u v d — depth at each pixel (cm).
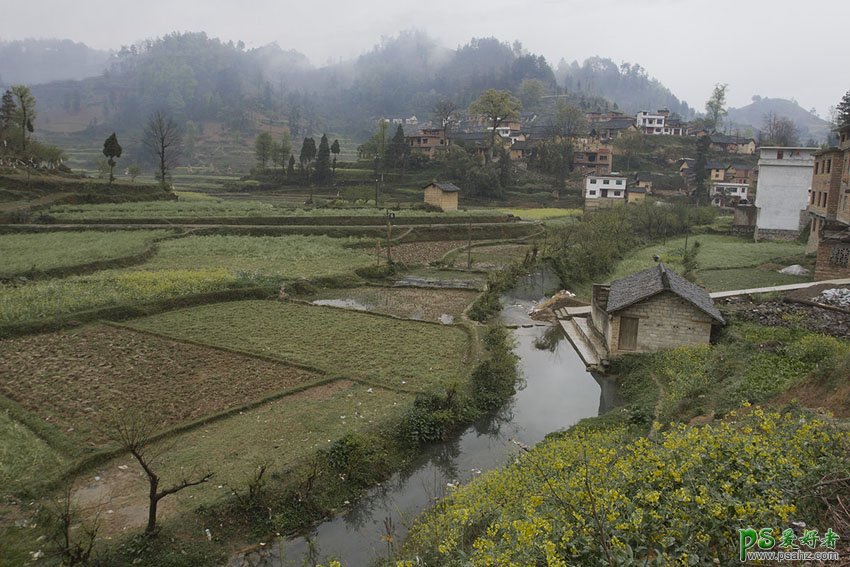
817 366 2050
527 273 5188
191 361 2608
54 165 9356
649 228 7369
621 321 2831
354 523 1648
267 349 2805
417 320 3469
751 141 14288
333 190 10794
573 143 13300
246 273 4225
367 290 4447
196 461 1759
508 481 1422
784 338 2638
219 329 3122
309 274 4575
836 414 1546
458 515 1226
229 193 10638
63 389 2238
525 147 13538
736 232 7381
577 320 3669
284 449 1848
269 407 2167
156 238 5656
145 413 2064
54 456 1736
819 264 3959
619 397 2533
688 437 1097
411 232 6875
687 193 11369
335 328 3231
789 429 1162
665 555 785
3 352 2627
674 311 2750
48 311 3098
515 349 3266
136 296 3488
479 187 10919
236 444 1875
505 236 7275
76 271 4216
